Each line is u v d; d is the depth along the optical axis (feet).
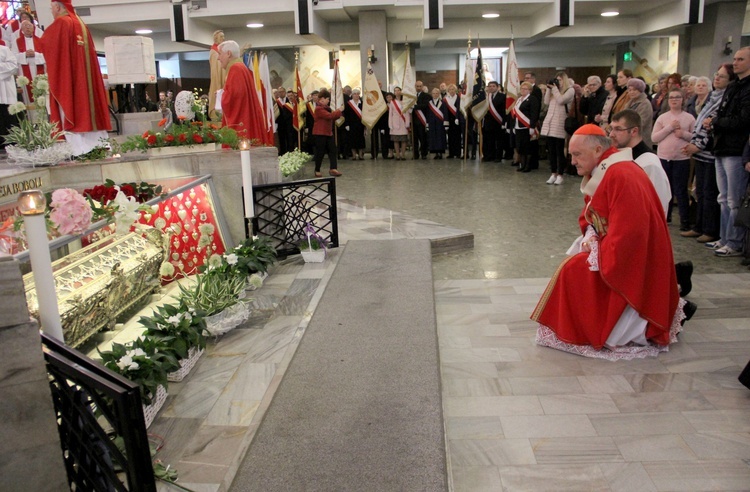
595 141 11.75
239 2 42.04
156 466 7.88
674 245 19.72
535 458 8.65
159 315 10.81
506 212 25.67
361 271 16.44
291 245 18.67
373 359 10.98
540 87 39.65
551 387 10.68
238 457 8.24
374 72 45.39
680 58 49.01
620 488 7.95
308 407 9.36
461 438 9.20
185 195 16.76
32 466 6.35
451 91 45.93
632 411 9.82
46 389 6.22
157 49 52.19
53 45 18.80
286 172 30.04
